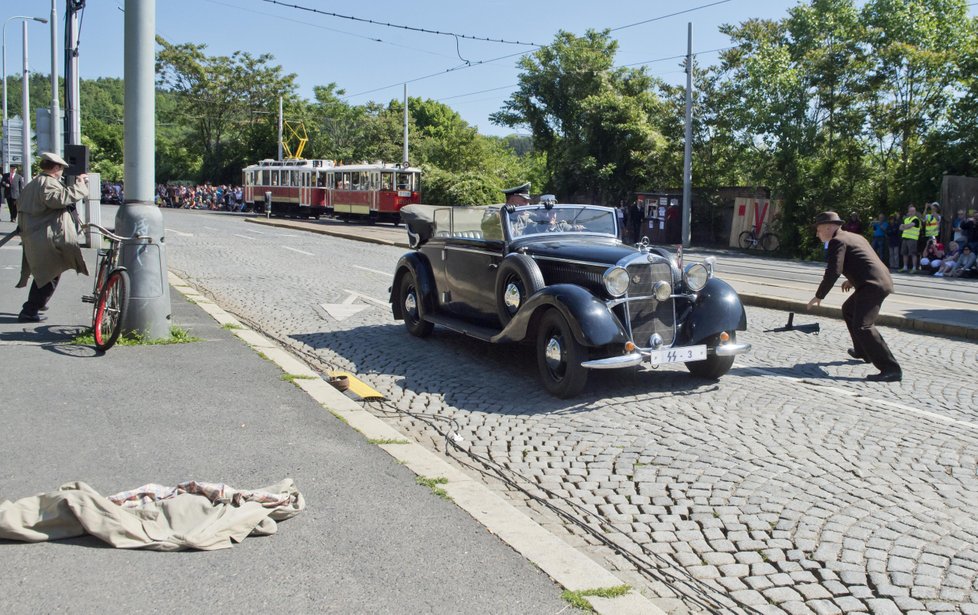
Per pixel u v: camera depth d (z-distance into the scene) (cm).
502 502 457
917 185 2547
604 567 401
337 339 985
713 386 766
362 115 6412
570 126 4312
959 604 364
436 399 723
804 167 2834
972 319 1141
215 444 541
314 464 511
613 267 703
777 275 1925
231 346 848
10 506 395
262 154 7000
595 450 582
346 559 384
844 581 387
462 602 346
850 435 616
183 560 377
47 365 732
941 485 514
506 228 838
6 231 2180
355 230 3253
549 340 733
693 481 520
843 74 2822
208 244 2361
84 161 1557
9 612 325
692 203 3394
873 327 802
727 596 375
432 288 968
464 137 5497
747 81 3014
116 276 798
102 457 507
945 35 2831
